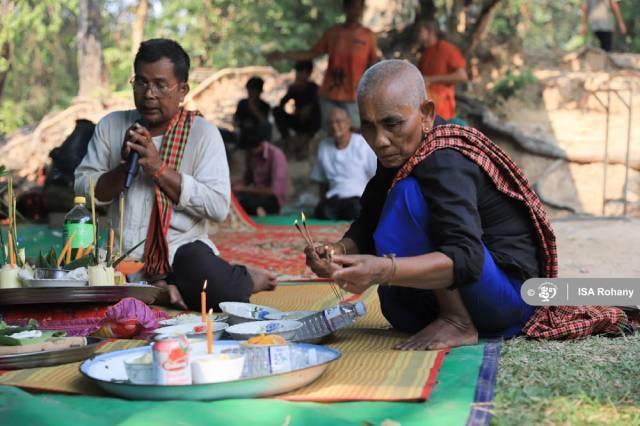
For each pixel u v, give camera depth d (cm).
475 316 308
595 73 1316
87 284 348
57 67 2014
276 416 215
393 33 1364
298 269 575
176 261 403
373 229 341
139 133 393
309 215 1086
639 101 1268
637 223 884
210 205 413
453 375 260
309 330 315
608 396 238
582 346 307
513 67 1355
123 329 330
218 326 326
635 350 298
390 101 294
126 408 225
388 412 223
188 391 229
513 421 218
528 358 288
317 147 1323
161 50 404
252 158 1112
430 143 300
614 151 1229
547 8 2131
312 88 1302
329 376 258
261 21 1864
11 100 1962
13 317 345
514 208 318
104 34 2192
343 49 1087
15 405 224
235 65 1900
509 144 1259
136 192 415
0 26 1794
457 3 1348
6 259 357
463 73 1043
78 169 429
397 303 333
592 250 667
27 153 1335
